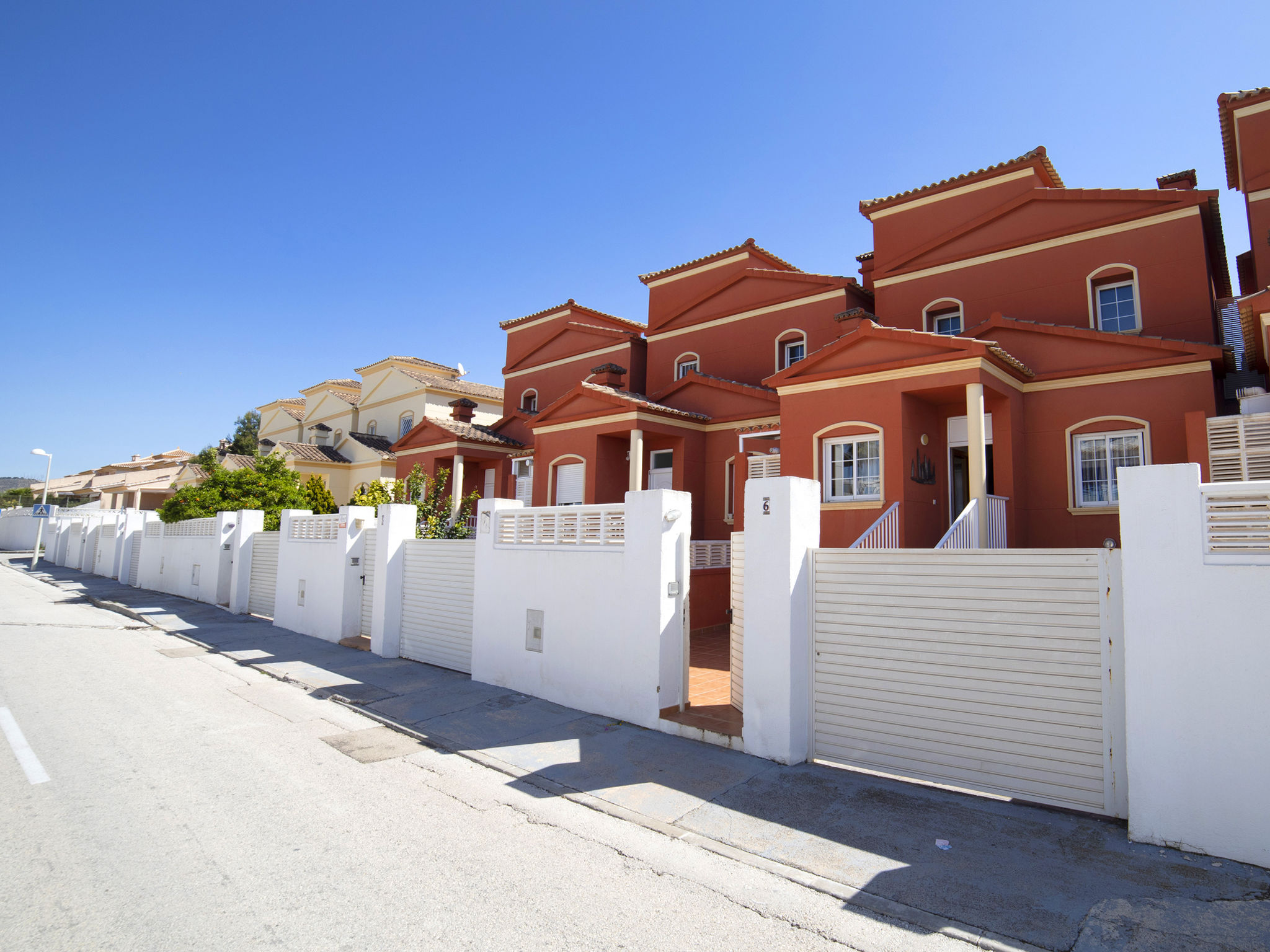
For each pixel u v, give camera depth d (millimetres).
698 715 7379
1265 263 11398
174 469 46312
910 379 11297
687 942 3598
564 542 8633
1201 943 3480
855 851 4570
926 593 5754
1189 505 4477
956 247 14383
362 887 4145
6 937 3553
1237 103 11773
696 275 20000
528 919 3812
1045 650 5176
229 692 9219
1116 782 4844
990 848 4539
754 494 6613
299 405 39219
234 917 3795
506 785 5930
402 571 11781
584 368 22703
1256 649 4227
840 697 6195
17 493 62250
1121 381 11391
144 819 5098
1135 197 12398
